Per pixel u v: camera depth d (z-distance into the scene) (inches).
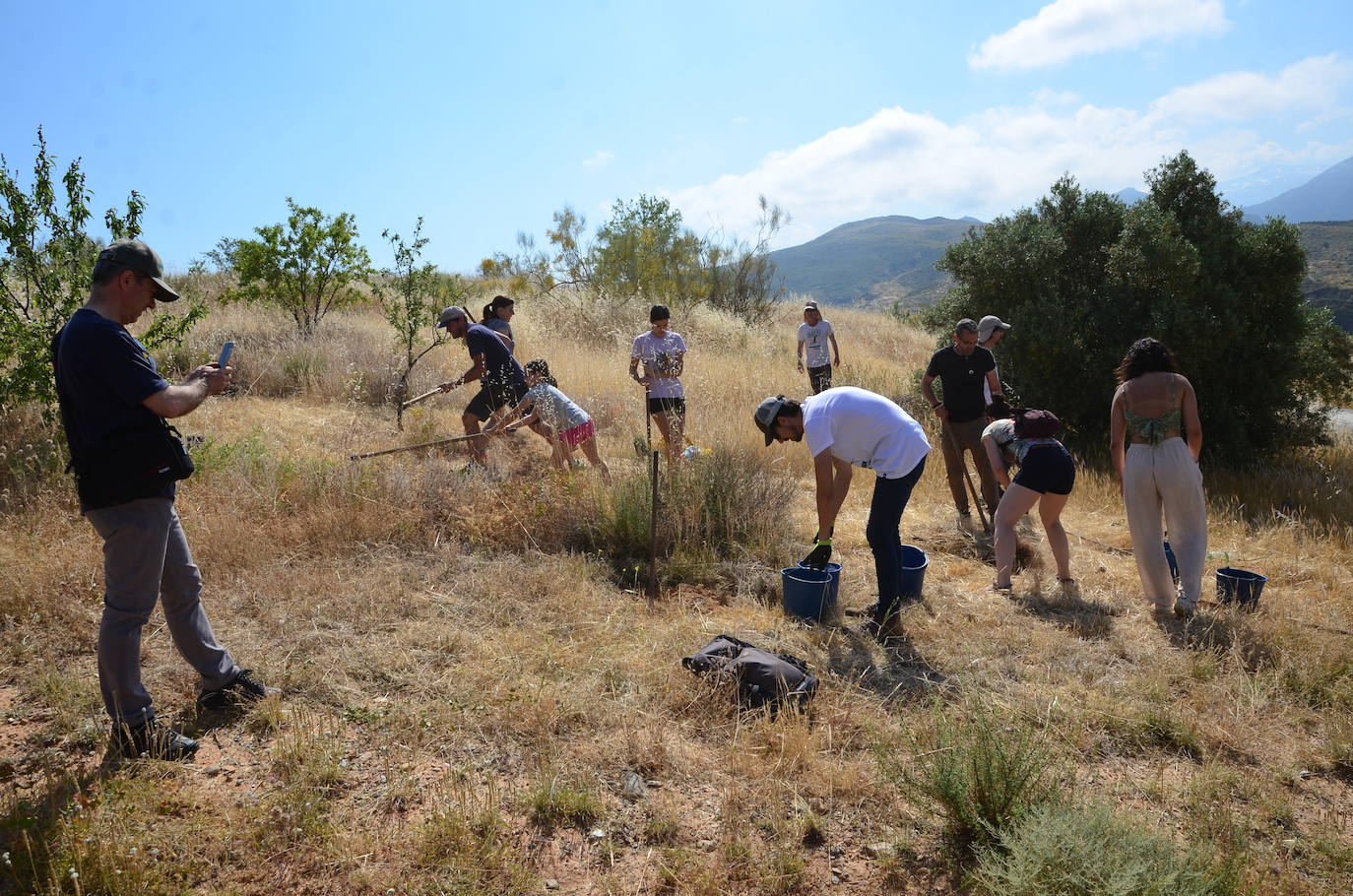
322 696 138.0
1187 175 384.5
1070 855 95.0
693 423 328.2
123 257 113.3
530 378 263.3
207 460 229.0
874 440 174.2
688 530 221.9
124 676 116.5
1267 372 365.4
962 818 109.5
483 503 223.0
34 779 111.9
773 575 204.4
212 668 129.6
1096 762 132.3
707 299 724.7
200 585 128.4
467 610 173.6
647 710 138.8
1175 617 190.2
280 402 353.7
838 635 173.0
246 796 110.2
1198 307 355.9
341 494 218.5
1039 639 174.6
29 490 207.5
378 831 104.7
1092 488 311.0
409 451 287.1
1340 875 105.3
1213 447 361.1
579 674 147.7
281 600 170.6
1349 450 400.8
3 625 154.0
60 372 112.3
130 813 103.1
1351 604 201.9
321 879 96.5
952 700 147.8
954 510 276.4
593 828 108.9
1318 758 134.6
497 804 111.3
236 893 93.1
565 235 693.3
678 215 711.1
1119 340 362.9
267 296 461.7
